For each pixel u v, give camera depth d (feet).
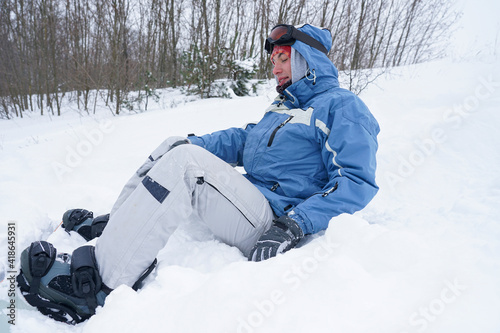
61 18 36.68
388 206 6.85
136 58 34.22
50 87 37.19
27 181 10.14
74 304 3.79
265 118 5.66
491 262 3.29
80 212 5.90
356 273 3.10
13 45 37.24
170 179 4.05
